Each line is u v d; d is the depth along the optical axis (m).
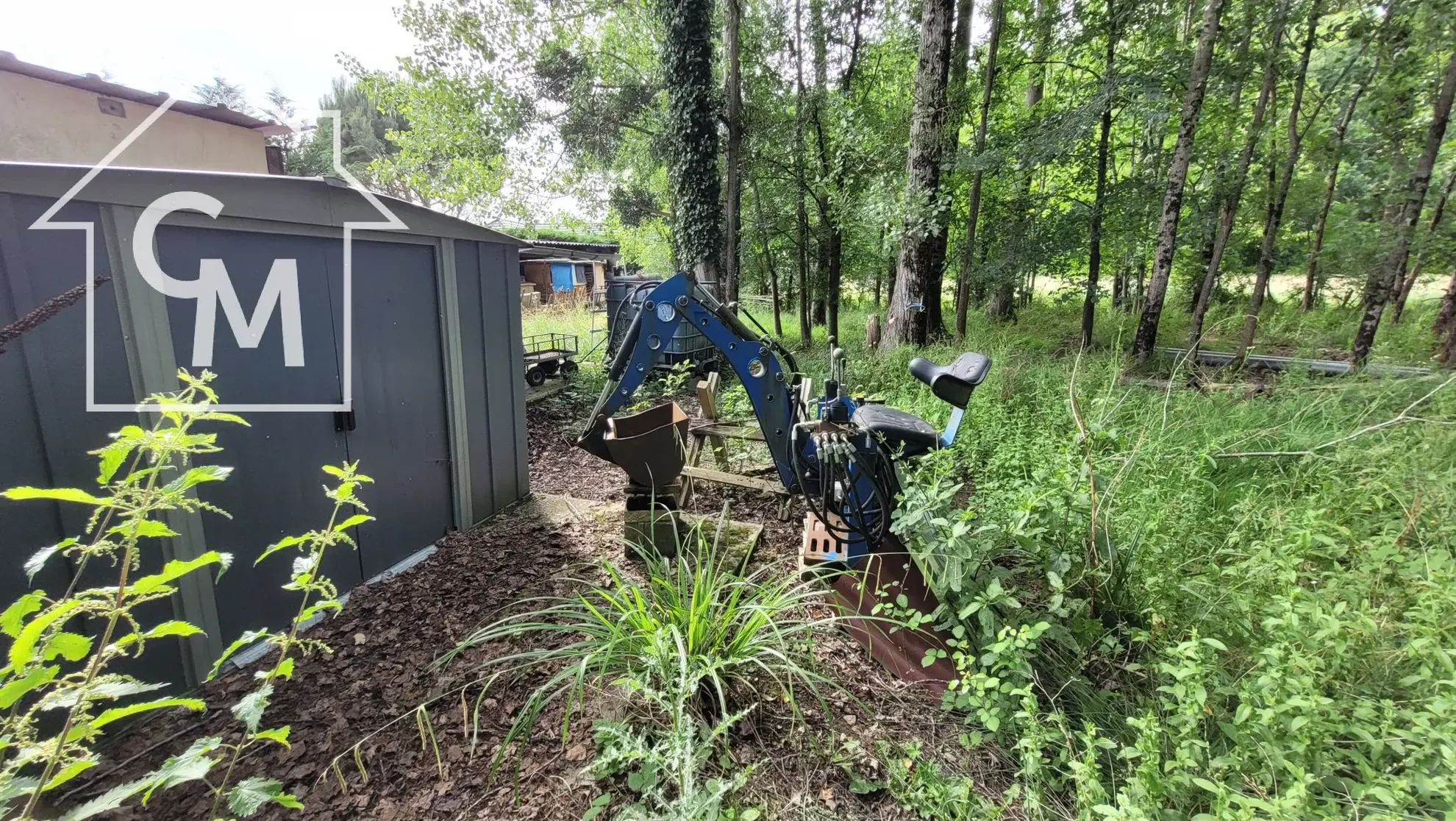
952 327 11.63
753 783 1.88
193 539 2.46
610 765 1.85
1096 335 10.30
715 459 4.88
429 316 3.66
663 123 10.33
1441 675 1.58
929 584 2.40
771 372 3.09
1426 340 7.92
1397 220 7.34
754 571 3.15
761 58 10.33
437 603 3.07
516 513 4.33
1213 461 2.94
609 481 5.18
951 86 9.34
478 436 4.10
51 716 2.10
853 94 11.05
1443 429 3.03
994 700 1.92
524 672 2.47
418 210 3.44
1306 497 2.87
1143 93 7.72
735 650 2.10
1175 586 2.17
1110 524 2.46
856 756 1.98
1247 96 9.06
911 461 2.98
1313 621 1.74
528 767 2.00
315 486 2.98
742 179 10.31
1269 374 7.10
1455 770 1.24
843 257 11.71
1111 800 1.72
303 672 2.54
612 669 2.23
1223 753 1.73
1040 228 9.55
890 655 2.42
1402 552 2.18
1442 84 6.64
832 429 2.62
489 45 11.99
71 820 0.86
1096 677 2.19
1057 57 9.93
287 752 2.10
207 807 1.90
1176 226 7.36
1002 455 3.81
